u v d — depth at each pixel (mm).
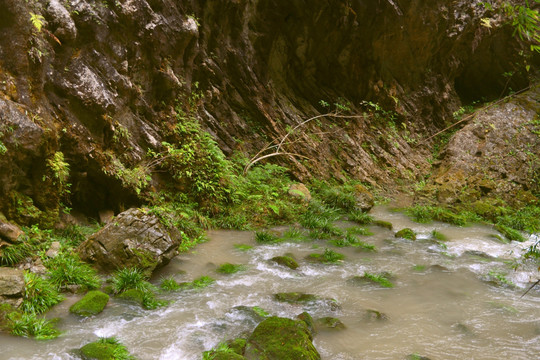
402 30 17266
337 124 16984
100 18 8898
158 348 5316
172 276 7488
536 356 5523
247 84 14094
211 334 5652
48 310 5926
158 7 10516
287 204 11742
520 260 9242
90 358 4930
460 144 17562
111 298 6438
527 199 15203
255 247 9281
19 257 6633
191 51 11484
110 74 9070
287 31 15242
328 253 8867
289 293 6914
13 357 4895
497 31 20859
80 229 8195
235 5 13078
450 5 18703
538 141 17859
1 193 6934
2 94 7062
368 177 16016
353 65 17047
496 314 6664
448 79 20984
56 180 7777
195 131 11117
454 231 11789
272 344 5172
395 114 18656
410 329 6109
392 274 8141
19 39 7297
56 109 8102
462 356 5469
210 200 10883
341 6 15289
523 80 21641
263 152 13852
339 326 5984
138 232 7469
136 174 9430
